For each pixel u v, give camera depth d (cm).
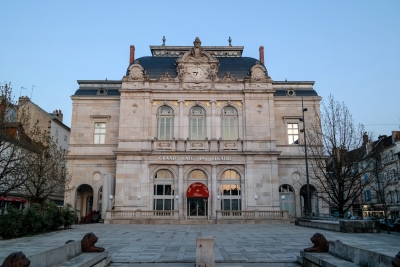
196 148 4300
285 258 1437
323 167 3628
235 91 4450
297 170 4475
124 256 1511
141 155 4253
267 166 4256
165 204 4212
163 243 1972
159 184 4256
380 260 873
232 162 4262
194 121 4447
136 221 3844
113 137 4581
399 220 3331
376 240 1920
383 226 3488
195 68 4525
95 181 4484
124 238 2239
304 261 1251
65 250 1080
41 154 3109
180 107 4422
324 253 1218
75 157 4509
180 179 4203
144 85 4453
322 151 3966
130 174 4219
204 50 4625
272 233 2553
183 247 1802
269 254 1545
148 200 4159
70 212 3130
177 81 4488
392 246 1623
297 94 4769
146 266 1308
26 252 1453
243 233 2577
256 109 4419
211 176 4231
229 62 4784
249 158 4266
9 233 2202
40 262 893
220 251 1644
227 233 2586
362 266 964
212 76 4494
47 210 2812
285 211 3947
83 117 4641
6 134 2870
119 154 4250
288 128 4650
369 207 5969
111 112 4656
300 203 4419
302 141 4575
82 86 4822
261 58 5150
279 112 4672
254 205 4162
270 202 4178
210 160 4250
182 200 4162
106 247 1800
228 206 4216
